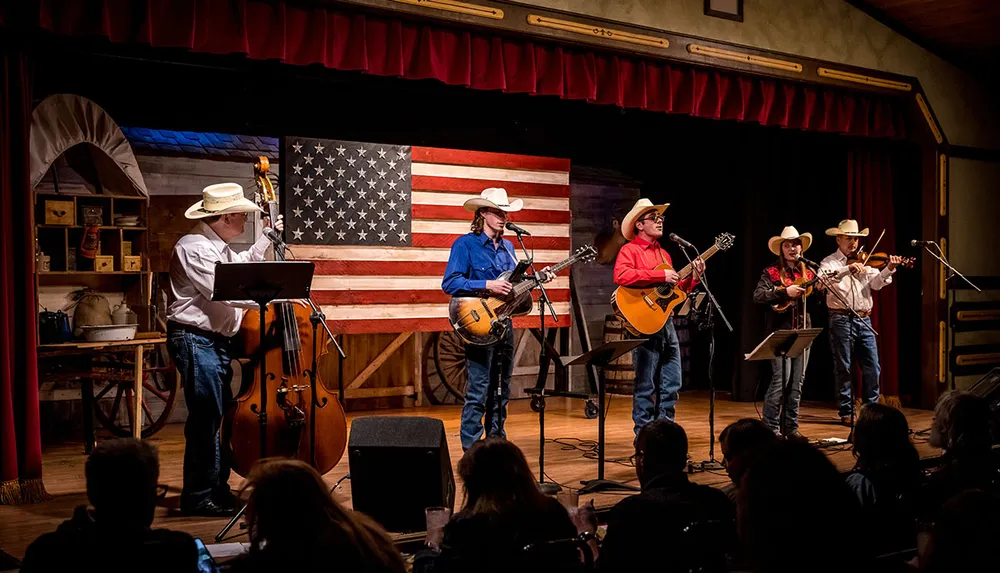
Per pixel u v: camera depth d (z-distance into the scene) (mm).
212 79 6340
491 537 2377
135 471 2154
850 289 7020
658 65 6656
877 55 7895
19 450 4566
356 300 6953
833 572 1971
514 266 5086
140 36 4652
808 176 9023
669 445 2711
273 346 4219
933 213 8328
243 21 4941
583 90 6277
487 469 2457
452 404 8266
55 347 5473
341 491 4637
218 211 4168
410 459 3684
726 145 8820
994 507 2004
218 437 4258
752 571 2053
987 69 8609
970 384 8562
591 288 9031
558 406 8031
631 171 9352
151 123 6434
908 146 8555
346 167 6906
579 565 2414
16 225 4559
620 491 4641
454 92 6367
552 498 2525
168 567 2141
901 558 2645
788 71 7250
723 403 8516
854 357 7484
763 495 2018
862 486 2975
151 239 6898
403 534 3766
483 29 5812
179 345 4145
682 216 9516
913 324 8656
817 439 6348
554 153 8117
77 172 6270
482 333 4762
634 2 6445
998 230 8828
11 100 4551
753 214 8727
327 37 5285
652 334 5383
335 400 4332
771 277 6422
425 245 7250
